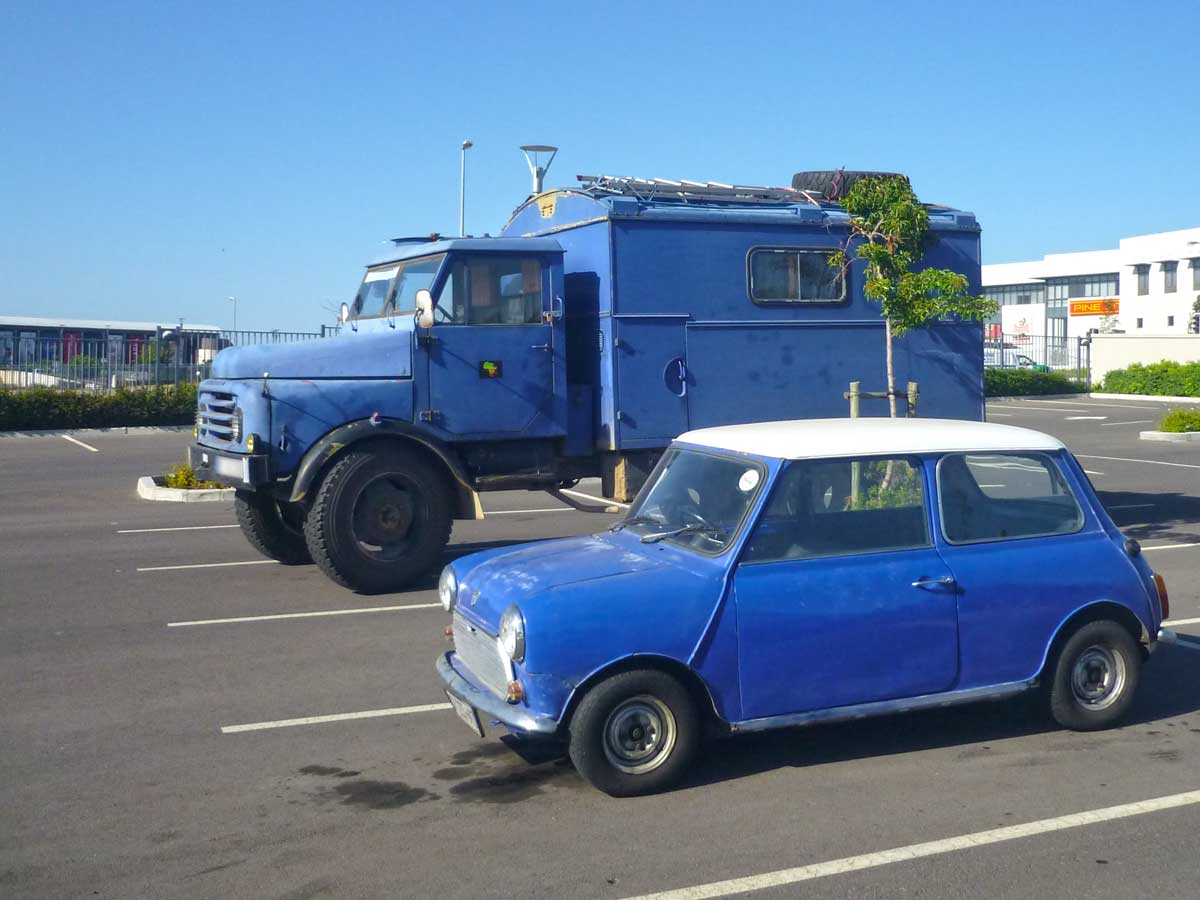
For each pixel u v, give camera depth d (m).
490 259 10.63
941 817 5.17
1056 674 6.18
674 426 11.19
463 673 5.92
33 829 5.14
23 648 8.40
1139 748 6.07
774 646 5.51
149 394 31.17
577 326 11.45
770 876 4.59
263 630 8.94
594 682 5.32
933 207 12.80
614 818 5.20
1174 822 5.10
